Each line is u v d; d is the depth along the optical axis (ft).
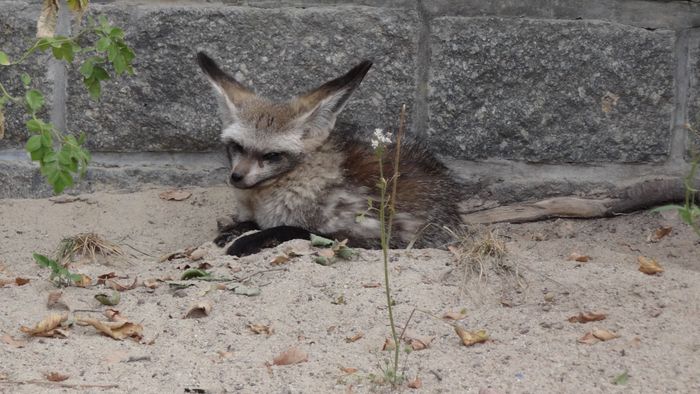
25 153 25.66
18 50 25.08
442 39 24.73
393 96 25.14
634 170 25.34
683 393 13.21
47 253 22.44
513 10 24.71
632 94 24.81
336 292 17.54
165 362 14.82
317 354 15.08
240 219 24.36
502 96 24.93
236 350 15.35
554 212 24.79
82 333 16.08
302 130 23.32
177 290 18.02
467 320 16.30
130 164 25.81
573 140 25.09
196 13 24.88
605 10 24.67
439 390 13.66
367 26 24.86
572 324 15.84
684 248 22.72
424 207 23.39
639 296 16.99
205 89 25.22
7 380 13.97
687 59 24.71
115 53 18.98
